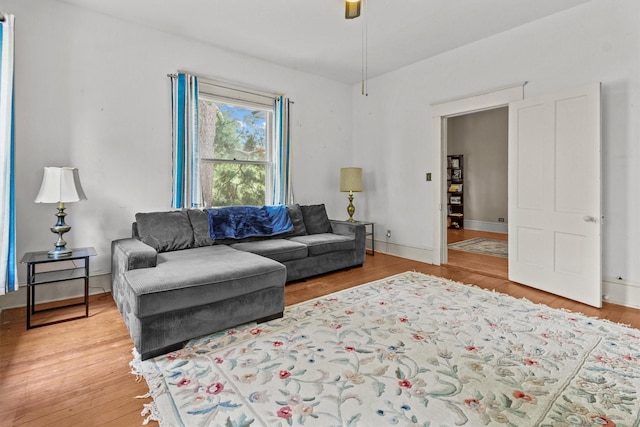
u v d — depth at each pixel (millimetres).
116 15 3096
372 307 2715
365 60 4270
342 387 1638
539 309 2645
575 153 2803
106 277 3152
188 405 1510
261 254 3158
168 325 1978
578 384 1641
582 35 2928
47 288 2887
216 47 3795
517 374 1734
